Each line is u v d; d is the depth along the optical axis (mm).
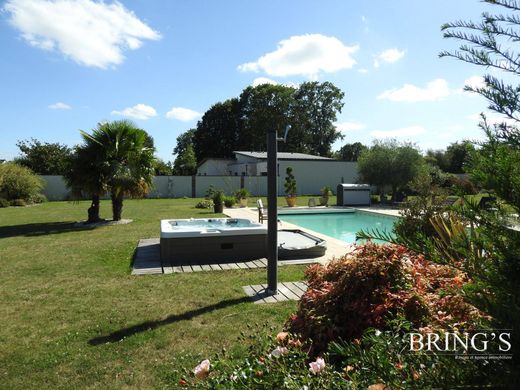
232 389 1610
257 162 29016
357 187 18609
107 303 4547
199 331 3695
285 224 11820
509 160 1020
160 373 2939
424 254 1205
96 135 11711
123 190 11898
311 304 2828
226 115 44844
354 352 1433
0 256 7219
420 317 2289
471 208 1139
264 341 2197
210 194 19219
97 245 8227
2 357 3256
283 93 41281
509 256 1050
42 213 15453
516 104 1069
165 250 6723
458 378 1146
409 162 18703
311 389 1589
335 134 44375
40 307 4434
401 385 1211
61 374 2973
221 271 6055
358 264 2727
